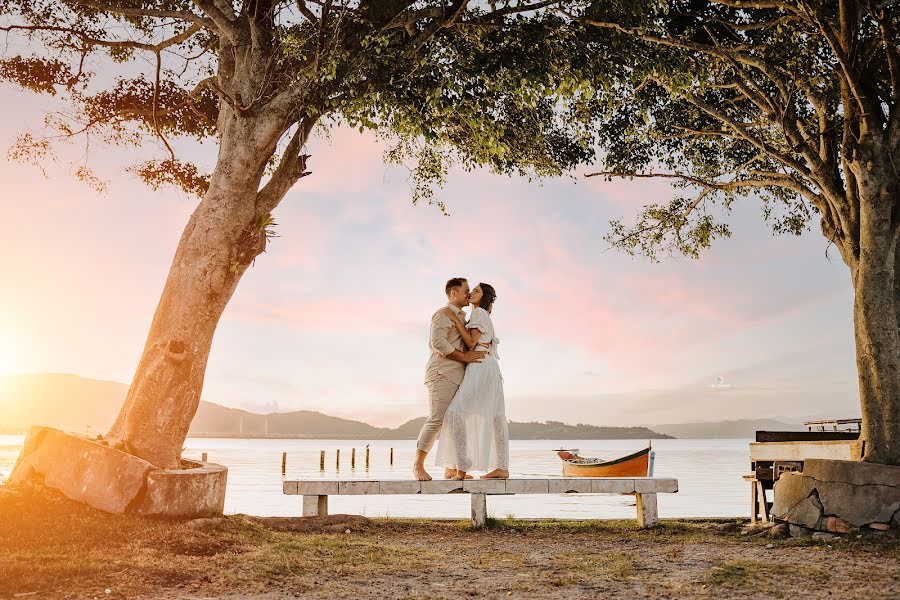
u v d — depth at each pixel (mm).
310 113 8625
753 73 10828
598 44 9062
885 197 7883
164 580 5086
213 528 6832
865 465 7102
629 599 4656
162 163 13000
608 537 7703
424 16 9008
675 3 10828
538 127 12188
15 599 4430
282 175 8992
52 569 4992
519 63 8414
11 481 7543
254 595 4805
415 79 8578
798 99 11320
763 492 8844
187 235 8406
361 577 5445
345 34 8789
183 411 7996
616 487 8328
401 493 8328
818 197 9297
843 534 7004
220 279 8281
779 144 11781
